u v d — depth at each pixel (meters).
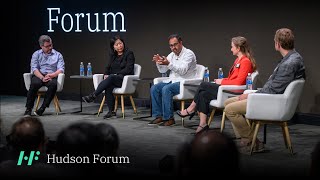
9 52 9.01
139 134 5.08
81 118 6.31
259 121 4.01
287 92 3.90
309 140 4.75
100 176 1.30
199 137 1.14
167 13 7.08
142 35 7.39
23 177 1.36
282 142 4.65
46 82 6.54
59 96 8.41
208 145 1.09
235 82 4.88
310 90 5.77
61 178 1.29
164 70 6.14
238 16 6.33
